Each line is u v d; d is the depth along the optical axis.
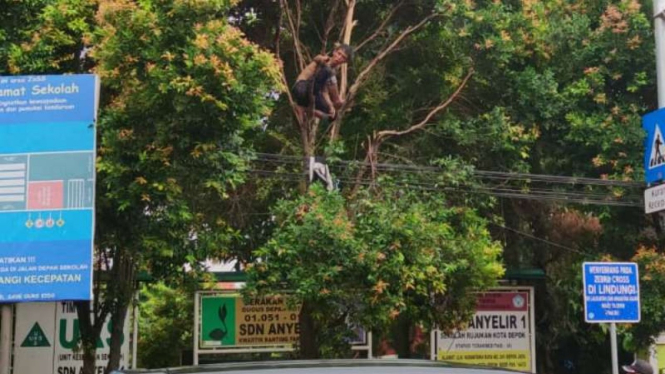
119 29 9.96
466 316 12.79
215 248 11.30
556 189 14.77
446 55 15.01
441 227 11.88
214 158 10.16
